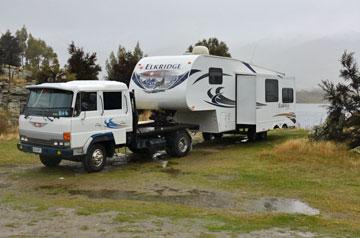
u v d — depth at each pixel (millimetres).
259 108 18203
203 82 16172
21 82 35000
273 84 19188
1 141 18344
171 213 8188
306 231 7105
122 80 30719
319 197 9719
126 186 10797
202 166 13391
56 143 11719
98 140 12445
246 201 9398
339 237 6785
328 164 13203
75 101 11789
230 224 7457
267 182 11148
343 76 15414
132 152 15703
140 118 18031
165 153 15805
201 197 9727
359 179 11461
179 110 16062
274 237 6711
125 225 7328
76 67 31703
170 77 15680
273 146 17406
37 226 7293
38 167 13234
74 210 8375
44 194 9961
